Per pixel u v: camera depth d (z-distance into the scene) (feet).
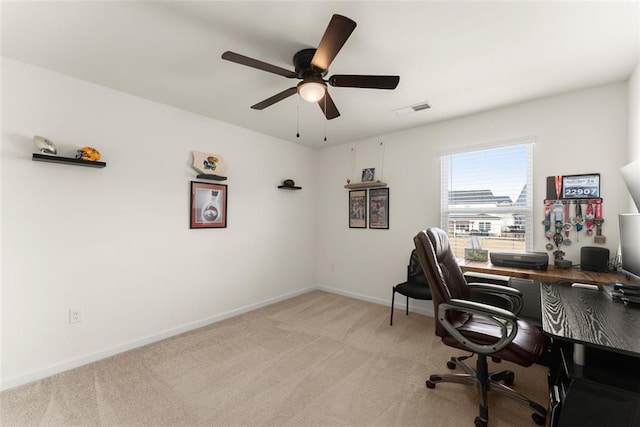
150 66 6.81
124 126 8.21
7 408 5.68
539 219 8.66
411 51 6.11
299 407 5.77
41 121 6.85
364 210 12.96
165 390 6.28
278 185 12.85
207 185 10.19
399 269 11.85
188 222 9.71
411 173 11.46
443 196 10.69
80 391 6.24
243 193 11.42
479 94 8.23
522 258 7.95
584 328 4.03
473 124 9.87
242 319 10.61
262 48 6.09
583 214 8.01
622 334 3.83
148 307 8.69
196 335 9.21
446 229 10.62
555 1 4.67
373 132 11.95
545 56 6.29
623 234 6.04
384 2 4.72
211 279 10.34
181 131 9.49
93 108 7.64
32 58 6.46
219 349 8.21
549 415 5.29
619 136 7.52
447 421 5.37
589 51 6.08
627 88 7.38
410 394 6.17
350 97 8.43
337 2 4.73
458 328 5.33
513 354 4.79
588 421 3.98
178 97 8.57
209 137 10.25
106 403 5.85
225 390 6.30
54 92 7.04
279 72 5.81
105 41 5.82
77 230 7.38
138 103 8.49
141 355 7.87
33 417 5.44
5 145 6.41
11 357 6.43
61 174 7.13
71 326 7.25
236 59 5.18
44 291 6.88
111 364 7.38
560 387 4.94
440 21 5.17
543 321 4.29
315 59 5.22
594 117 7.84
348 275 13.55
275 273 12.72
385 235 12.26
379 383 6.57
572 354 4.88
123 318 8.16
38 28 5.40
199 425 5.29
